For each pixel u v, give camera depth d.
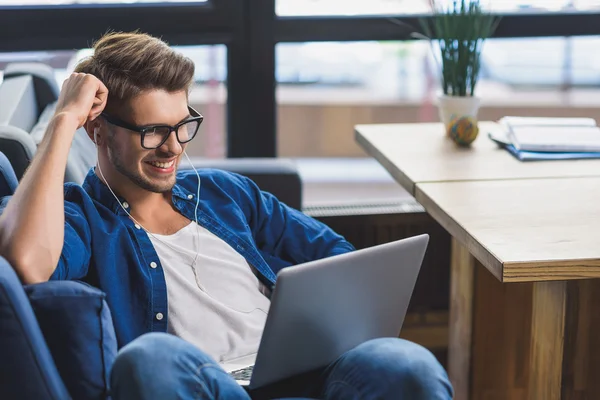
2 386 1.70
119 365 1.67
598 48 4.26
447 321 3.81
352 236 3.68
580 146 3.04
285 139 5.46
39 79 3.39
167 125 2.09
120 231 2.13
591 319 2.30
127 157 2.10
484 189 2.63
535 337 2.48
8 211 1.90
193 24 3.71
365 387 1.80
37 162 1.96
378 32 3.79
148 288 2.10
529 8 3.85
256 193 2.49
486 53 4.21
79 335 1.76
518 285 2.98
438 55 3.41
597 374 2.33
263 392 1.94
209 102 4.11
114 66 2.09
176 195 2.26
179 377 1.67
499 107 5.84
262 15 3.73
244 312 2.23
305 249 2.49
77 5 3.63
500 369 3.03
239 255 2.29
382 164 3.09
